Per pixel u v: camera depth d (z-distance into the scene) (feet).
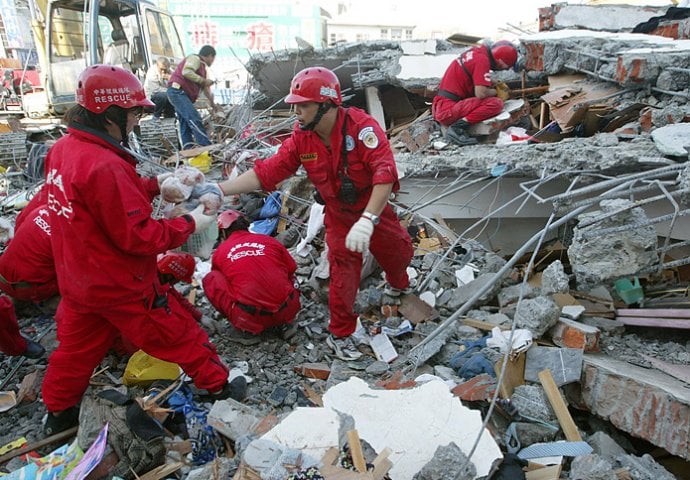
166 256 8.70
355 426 6.69
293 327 10.68
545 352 8.82
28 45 52.11
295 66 22.43
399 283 10.92
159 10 30.66
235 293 9.75
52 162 6.44
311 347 10.22
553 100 16.01
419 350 9.57
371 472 5.67
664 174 9.07
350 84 23.93
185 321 7.55
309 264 13.26
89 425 7.07
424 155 16.60
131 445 6.80
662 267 8.64
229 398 7.97
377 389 7.63
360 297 11.30
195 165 19.61
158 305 7.08
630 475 6.66
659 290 11.64
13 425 8.08
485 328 10.23
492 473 6.25
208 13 49.39
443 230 14.30
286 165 8.87
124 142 6.75
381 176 7.87
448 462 5.72
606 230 8.16
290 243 14.55
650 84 14.07
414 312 11.00
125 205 6.08
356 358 9.86
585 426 8.56
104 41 28.58
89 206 6.05
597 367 8.14
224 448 7.38
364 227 7.68
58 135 28.40
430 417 6.77
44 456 7.22
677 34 19.92
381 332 10.46
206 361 7.73
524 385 8.23
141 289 6.81
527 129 17.71
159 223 6.66
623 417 7.68
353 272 9.45
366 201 8.84
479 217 15.14
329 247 9.37
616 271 8.65
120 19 28.84
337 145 8.14
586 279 8.85
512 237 16.05
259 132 19.85
